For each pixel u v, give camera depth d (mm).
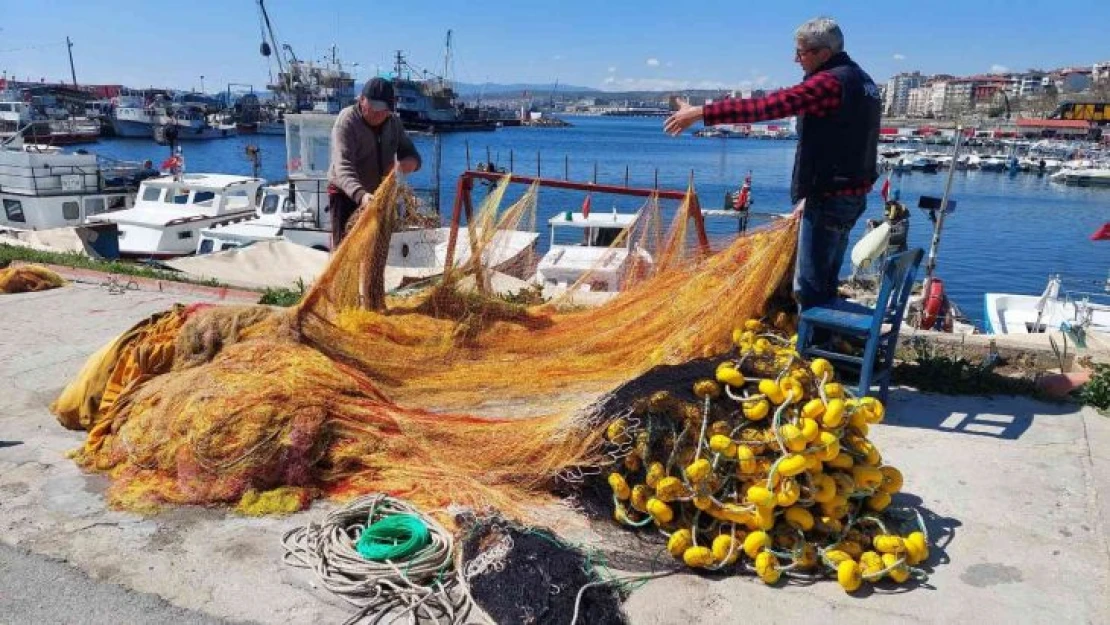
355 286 6012
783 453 3658
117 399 4938
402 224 6609
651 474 3863
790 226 5492
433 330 6094
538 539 3686
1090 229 45969
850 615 3408
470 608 3438
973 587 3590
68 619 3391
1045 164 84312
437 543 3785
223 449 4281
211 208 23875
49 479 4566
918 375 6102
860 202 5367
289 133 17562
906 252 5059
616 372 5566
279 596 3543
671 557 3781
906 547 3652
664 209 7043
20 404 5707
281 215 20297
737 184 64562
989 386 5910
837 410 3641
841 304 5605
